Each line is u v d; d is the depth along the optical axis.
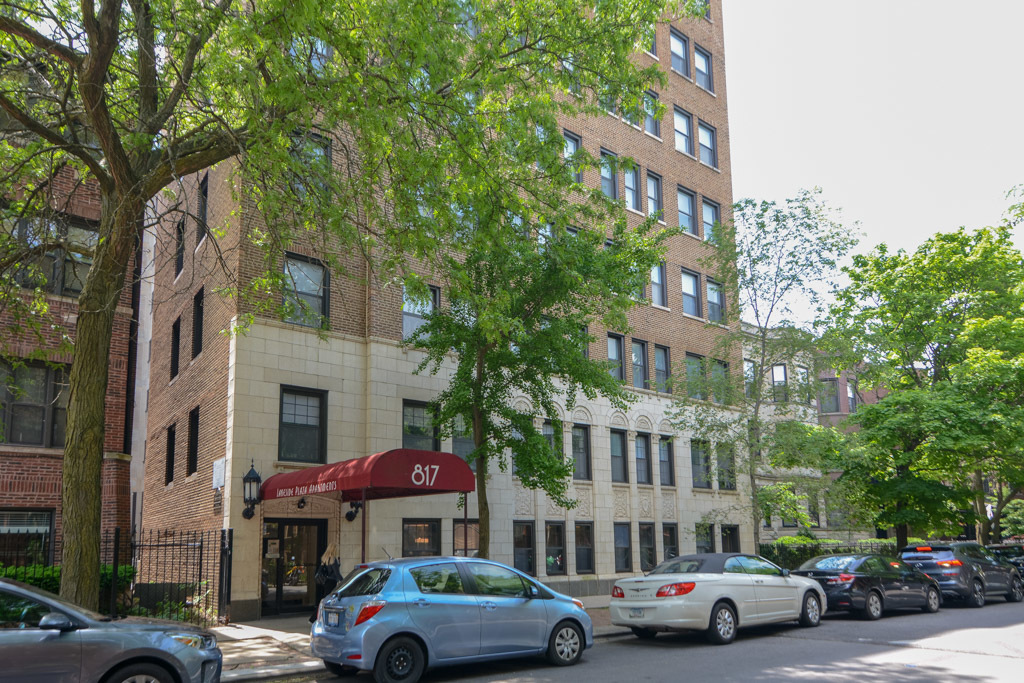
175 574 20.98
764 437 21.42
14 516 16.20
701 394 22.44
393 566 10.54
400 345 18.39
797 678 9.98
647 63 30.88
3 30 11.73
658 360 28.78
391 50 11.46
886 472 26.22
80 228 17.83
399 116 12.19
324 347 19.45
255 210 18.91
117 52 12.98
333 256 13.28
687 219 31.44
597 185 27.22
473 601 10.77
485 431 17.00
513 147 14.13
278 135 10.88
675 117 31.91
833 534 36.53
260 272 18.67
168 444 23.48
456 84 12.40
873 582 17.20
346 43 10.73
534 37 13.80
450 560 11.03
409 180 12.00
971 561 20.72
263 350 18.41
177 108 13.61
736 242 22.23
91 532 10.23
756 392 22.03
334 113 11.01
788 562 30.56
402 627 10.04
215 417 19.00
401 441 20.25
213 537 18.03
